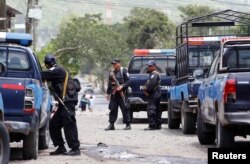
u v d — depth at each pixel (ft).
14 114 71.31
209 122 84.79
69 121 79.05
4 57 79.66
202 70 98.22
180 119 126.21
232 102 72.49
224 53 82.48
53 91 79.51
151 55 155.22
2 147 62.49
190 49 123.34
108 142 96.94
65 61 511.40
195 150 85.05
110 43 531.91
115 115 123.03
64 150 81.25
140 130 123.03
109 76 123.13
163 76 144.25
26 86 71.87
